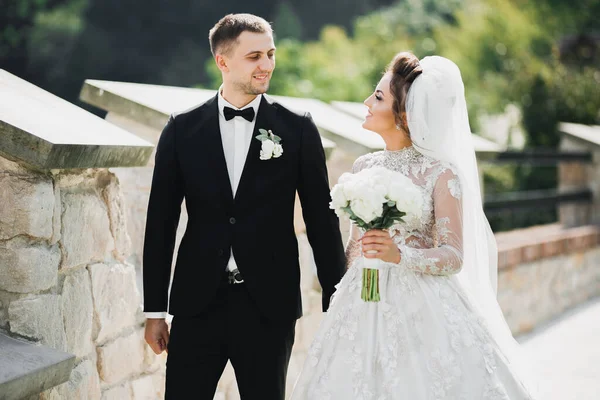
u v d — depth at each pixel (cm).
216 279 326
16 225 291
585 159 955
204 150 332
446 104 323
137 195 442
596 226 931
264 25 331
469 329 316
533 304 756
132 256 441
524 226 1155
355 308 321
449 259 311
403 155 331
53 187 303
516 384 316
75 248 324
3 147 286
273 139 331
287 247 336
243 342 328
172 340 333
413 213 302
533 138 1355
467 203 339
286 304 332
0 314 292
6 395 255
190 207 335
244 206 330
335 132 517
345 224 504
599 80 1354
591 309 834
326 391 315
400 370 310
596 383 549
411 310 316
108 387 349
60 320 311
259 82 330
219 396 423
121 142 330
